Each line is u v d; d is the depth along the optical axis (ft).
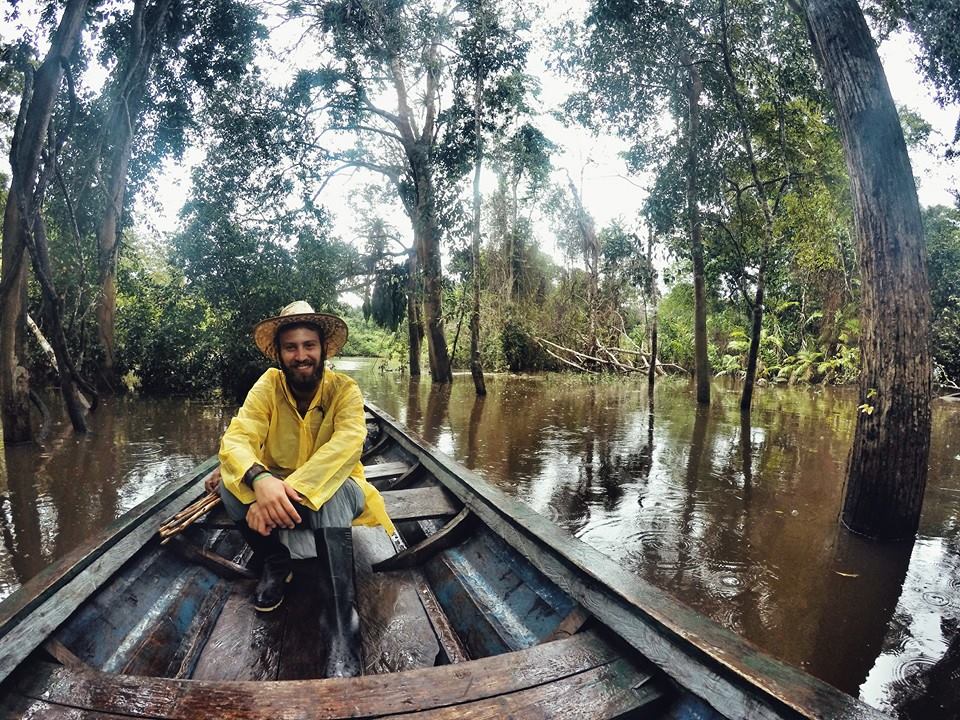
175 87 37.73
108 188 37.76
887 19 26.48
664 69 35.24
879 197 15.07
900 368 14.69
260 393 8.40
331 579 7.14
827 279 67.77
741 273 41.11
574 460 23.53
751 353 38.86
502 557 8.43
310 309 8.34
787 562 13.29
